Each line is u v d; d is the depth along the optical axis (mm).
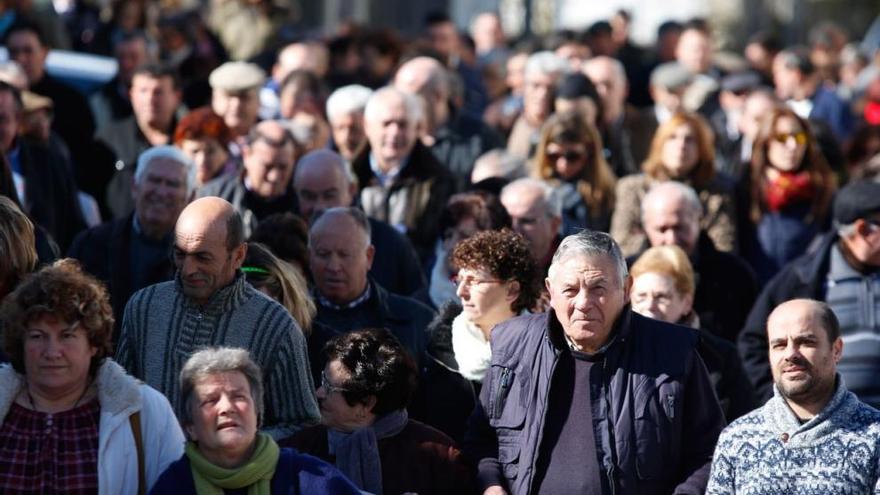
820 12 66750
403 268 20828
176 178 19438
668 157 23812
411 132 23672
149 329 15531
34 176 22359
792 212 24141
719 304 20938
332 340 15273
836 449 14469
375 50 35562
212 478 13367
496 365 15398
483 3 56906
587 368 15062
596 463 14828
